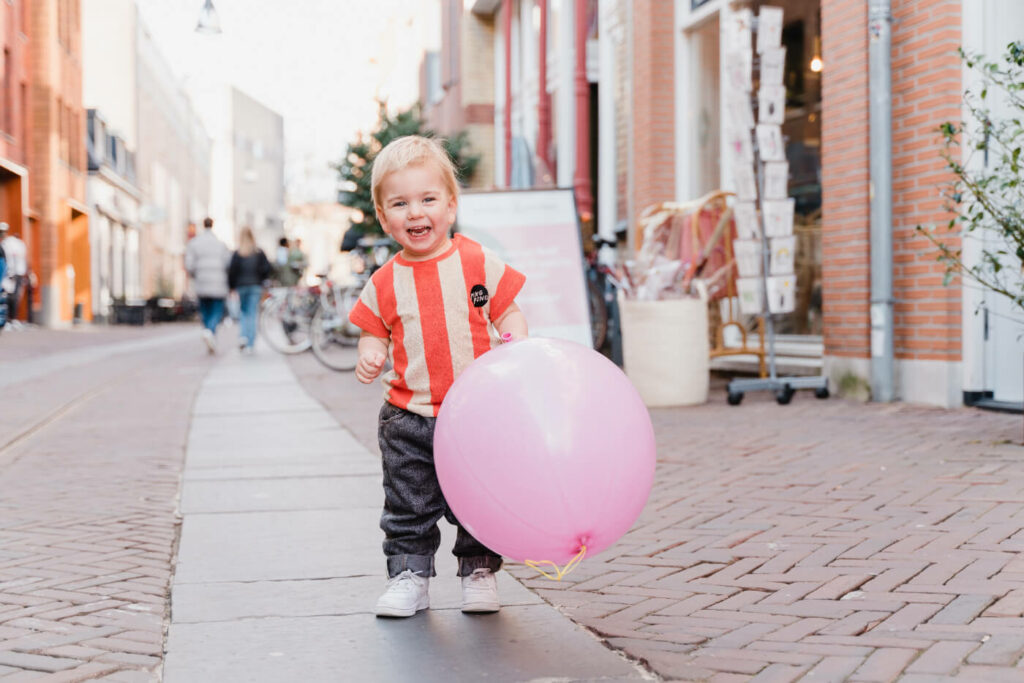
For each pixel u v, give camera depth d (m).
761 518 4.03
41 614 3.13
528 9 17.25
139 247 45.19
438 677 2.56
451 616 3.07
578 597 3.23
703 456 5.40
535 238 8.84
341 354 13.13
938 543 3.49
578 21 13.14
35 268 27.62
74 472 5.57
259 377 11.25
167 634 2.96
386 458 2.98
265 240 85.81
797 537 3.72
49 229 27.72
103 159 34.69
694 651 2.67
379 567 3.64
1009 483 4.24
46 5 27.42
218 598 3.29
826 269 7.61
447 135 19.61
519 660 2.67
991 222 6.21
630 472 2.35
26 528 4.29
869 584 3.13
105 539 4.09
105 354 15.83
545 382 2.38
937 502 4.04
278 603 3.23
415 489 2.97
